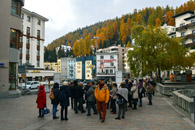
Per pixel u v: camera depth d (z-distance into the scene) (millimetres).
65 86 8016
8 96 16781
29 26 54438
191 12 52906
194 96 7156
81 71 98125
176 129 6258
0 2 16594
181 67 23297
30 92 21719
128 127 6605
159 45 22203
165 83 22641
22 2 19328
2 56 16500
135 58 23359
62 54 156375
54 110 8273
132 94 10414
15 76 18188
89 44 157250
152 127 6551
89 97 8820
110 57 84000
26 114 9250
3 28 16734
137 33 23250
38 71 52250
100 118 7980
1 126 6871
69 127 6715
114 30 184500
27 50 53656
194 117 7109
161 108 10664
